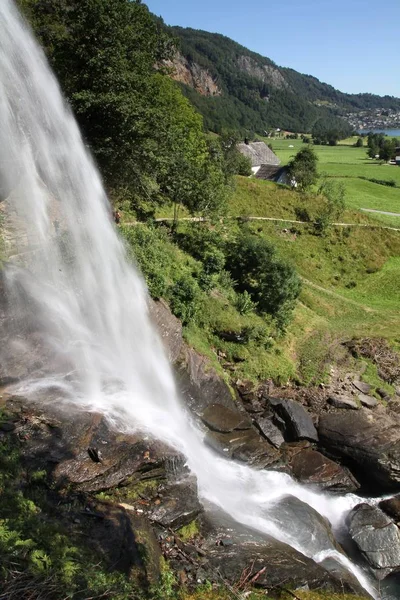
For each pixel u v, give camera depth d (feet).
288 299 97.71
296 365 88.07
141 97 81.15
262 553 42.75
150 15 83.66
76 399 50.65
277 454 64.95
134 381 61.21
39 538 33.55
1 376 49.08
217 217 116.57
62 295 62.03
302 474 63.77
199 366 72.64
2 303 53.47
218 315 84.79
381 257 150.82
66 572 31.19
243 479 59.06
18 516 35.12
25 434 43.04
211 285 90.07
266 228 148.25
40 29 88.38
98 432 46.03
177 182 108.47
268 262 98.84
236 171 177.06
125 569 34.35
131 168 89.40
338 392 81.35
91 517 38.04
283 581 40.55
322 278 136.87
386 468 64.08
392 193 237.86
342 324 111.04
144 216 108.17
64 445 43.14
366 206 201.67
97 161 84.69
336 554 50.49
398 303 129.18
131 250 76.95
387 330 108.47
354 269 143.95
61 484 39.78
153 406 58.85
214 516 47.03
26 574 29.76
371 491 65.57
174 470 46.68
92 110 77.41
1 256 58.80
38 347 53.83
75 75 79.20
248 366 79.92
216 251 101.14
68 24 81.76
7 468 39.11
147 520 40.73
